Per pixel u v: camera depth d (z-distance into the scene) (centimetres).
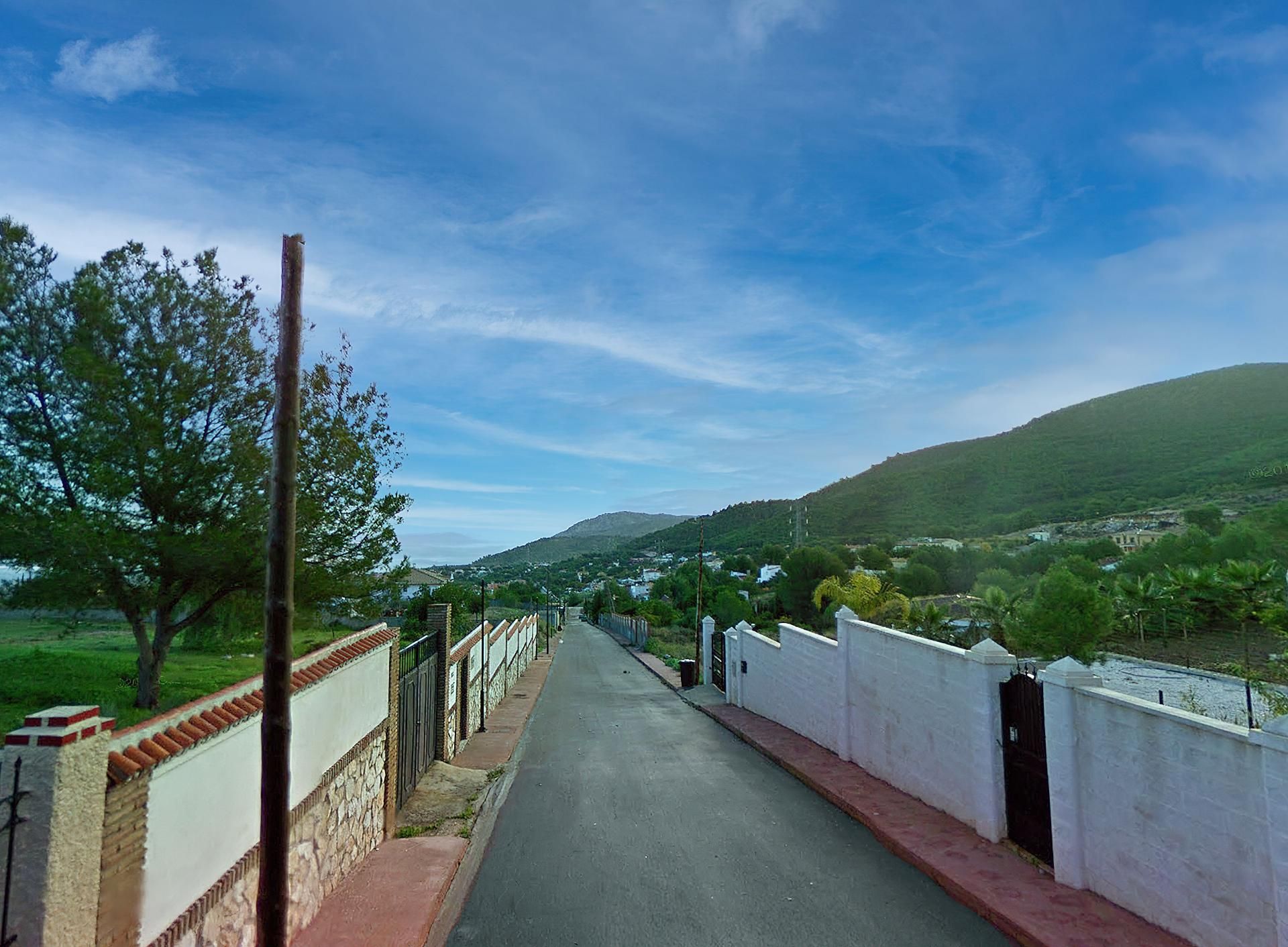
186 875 424
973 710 814
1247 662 1798
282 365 419
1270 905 457
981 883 652
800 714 1483
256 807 526
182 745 411
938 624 2477
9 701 1065
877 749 1085
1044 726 694
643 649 4872
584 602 13862
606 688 2798
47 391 974
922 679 943
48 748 313
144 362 1045
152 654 1090
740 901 652
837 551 6400
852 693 1194
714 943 569
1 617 2078
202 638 1489
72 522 917
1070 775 645
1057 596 2145
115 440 983
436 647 1345
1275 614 1708
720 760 1313
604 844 830
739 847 805
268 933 384
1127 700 588
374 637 848
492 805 1041
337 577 1218
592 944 575
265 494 1103
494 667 2194
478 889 705
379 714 855
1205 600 2416
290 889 563
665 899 660
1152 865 557
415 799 1085
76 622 1097
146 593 1039
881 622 2617
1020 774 745
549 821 937
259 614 1233
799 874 718
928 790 926
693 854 783
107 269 1043
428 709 1252
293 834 572
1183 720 531
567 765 1304
